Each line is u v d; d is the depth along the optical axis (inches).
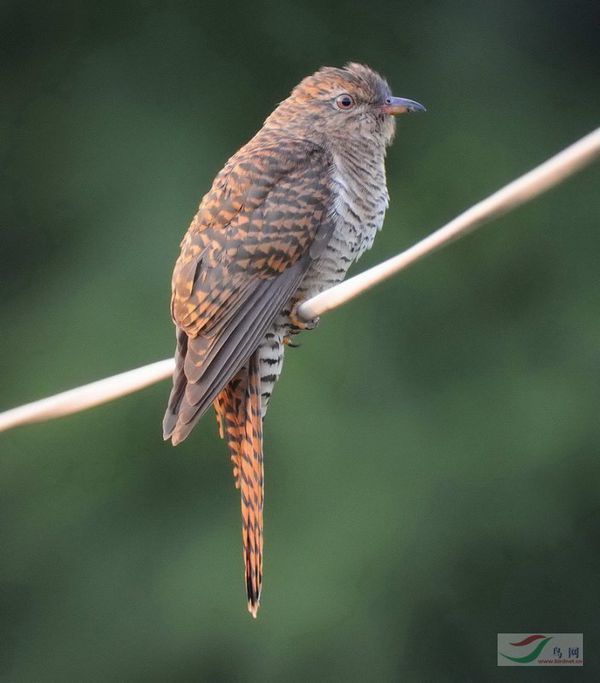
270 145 339.0
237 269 318.3
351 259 341.1
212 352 306.2
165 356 548.4
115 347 550.9
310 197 329.7
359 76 355.3
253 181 328.2
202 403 296.0
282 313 326.0
